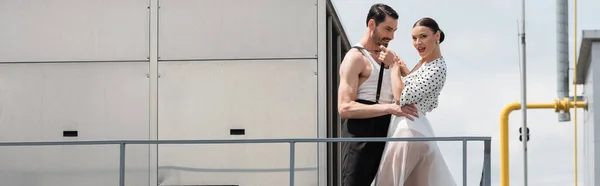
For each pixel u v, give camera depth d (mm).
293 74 9812
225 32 9891
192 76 9906
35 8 10062
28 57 10039
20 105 10031
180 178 9891
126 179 9922
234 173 9852
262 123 9820
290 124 9797
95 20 10016
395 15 9297
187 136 9883
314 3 9828
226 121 9852
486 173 9125
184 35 9938
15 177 10023
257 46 9852
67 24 10039
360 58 9219
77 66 10008
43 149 10023
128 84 9961
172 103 9906
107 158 9977
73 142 9383
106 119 9961
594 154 11586
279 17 9859
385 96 9266
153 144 9906
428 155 9211
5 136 10023
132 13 10000
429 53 9203
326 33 10172
